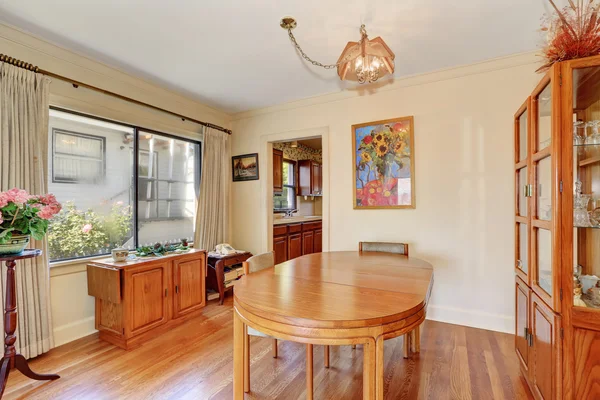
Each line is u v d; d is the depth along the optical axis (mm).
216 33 2176
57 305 2385
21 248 1790
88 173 2730
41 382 1879
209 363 2115
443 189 2830
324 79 3006
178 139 3605
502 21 2041
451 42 2324
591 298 1388
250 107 3895
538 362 1610
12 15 1962
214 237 3826
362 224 3219
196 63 2654
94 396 1748
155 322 2553
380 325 1123
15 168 2078
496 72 2621
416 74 2920
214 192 3830
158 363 2113
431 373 1973
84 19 2008
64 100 2434
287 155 5559
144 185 3205
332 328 1106
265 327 1207
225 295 3674
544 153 1535
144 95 3064
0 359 1828
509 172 2584
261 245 3961
